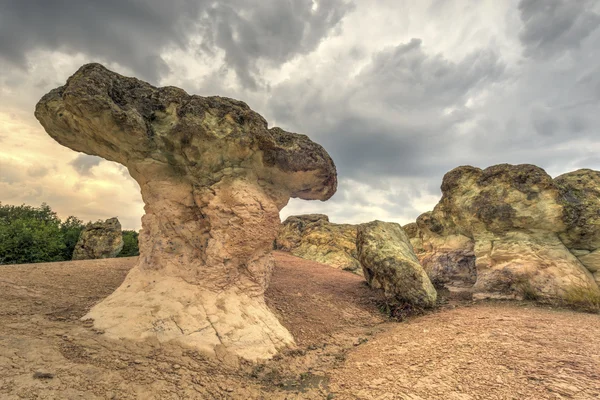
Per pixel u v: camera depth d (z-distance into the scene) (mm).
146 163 7496
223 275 7691
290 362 6676
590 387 4109
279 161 8492
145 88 7605
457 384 4723
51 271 10789
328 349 7707
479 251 12742
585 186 12219
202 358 5750
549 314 8961
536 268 11102
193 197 8039
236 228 7836
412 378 5211
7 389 3496
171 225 7828
